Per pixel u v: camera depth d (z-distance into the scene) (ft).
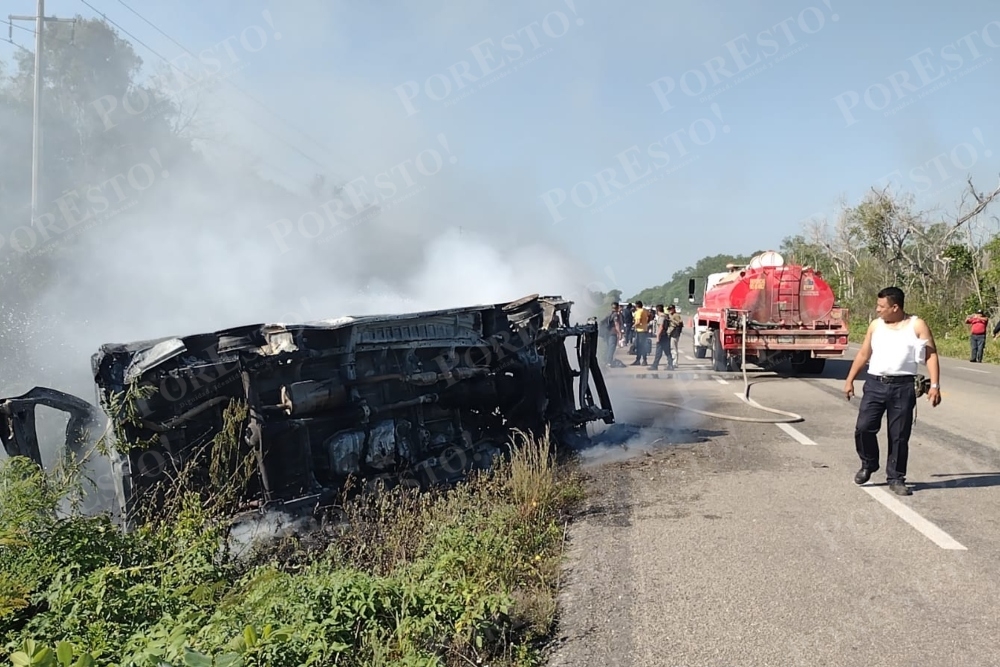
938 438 29.50
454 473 23.02
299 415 18.72
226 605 12.28
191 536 14.90
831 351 53.93
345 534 18.08
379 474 20.72
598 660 12.21
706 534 18.07
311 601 12.34
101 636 11.05
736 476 23.80
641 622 13.46
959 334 111.04
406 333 22.15
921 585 14.61
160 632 10.80
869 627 12.90
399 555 17.01
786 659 11.91
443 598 13.15
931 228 137.80
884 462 25.70
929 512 19.42
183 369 17.42
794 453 27.07
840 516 19.20
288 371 19.22
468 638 12.60
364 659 11.69
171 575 13.47
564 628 13.47
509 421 26.13
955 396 43.14
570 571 16.12
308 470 18.98
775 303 55.21
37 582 12.44
